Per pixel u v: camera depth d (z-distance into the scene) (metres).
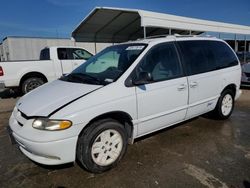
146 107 3.36
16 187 2.80
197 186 2.72
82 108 2.78
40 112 2.77
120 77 3.20
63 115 2.67
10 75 7.94
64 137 2.67
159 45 3.75
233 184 2.74
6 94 9.16
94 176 2.99
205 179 2.85
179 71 3.85
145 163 3.27
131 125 3.31
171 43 3.93
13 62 7.97
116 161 3.15
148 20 8.74
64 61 9.02
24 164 3.33
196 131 4.43
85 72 3.88
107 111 2.95
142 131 3.45
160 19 9.20
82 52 9.66
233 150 3.62
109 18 10.30
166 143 3.91
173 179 2.87
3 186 2.82
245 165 3.16
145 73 3.26
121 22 11.02
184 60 3.98
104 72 3.57
